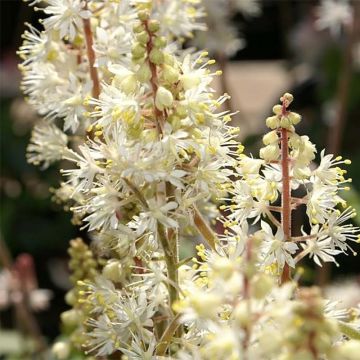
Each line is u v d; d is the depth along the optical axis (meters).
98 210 0.43
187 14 0.49
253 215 0.43
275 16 1.49
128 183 0.42
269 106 1.07
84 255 0.47
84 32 0.46
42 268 0.98
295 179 0.42
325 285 0.62
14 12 1.42
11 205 0.99
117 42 0.46
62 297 0.93
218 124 0.43
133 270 0.44
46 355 0.66
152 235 0.43
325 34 1.02
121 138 0.42
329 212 0.43
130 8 0.47
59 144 0.49
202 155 0.42
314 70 1.04
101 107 0.43
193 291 0.41
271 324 0.38
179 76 0.42
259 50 1.56
